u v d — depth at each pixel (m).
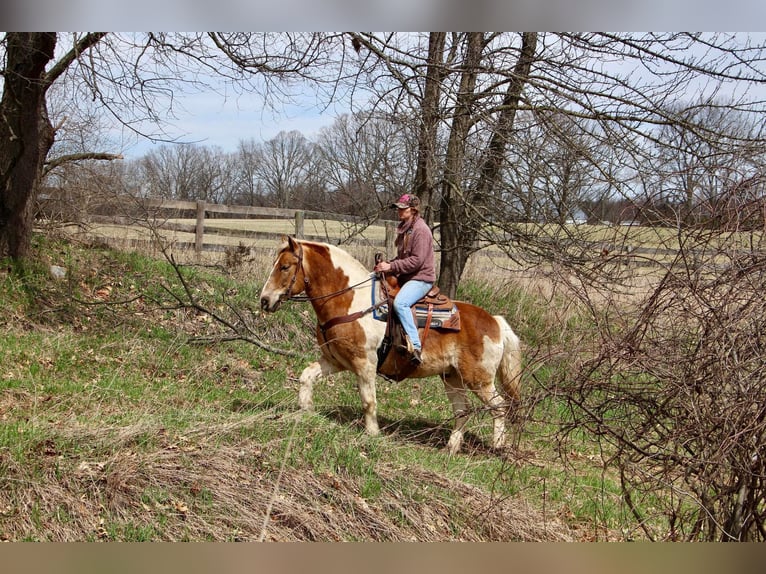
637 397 4.59
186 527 5.17
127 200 14.68
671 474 4.89
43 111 12.09
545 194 10.26
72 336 10.00
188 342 10.51
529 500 6.57
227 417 7.10
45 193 13.87
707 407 4.20
